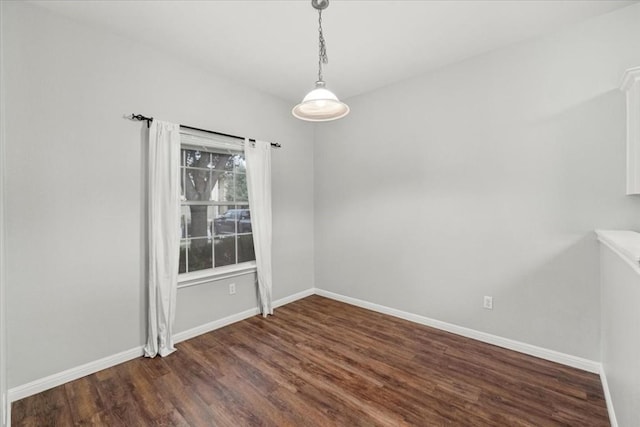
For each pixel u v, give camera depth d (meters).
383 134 3.38
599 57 2.13
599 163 2.15
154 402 1.91
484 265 2.70
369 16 2.15
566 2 2.00
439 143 2.95
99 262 2.29
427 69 2.97
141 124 2.50
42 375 2.03
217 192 3.12
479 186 2.71
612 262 1.71
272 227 3.63
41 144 2.02
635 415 1.21
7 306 1.89
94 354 2.26
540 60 2.37
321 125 4.02
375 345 2.67
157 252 2.51
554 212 2.34
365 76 3.12
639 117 1.84
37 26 2.00
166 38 2.43
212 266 3.08
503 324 2.61
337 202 3.86
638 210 2.02
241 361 2.41
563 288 2.31
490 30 2.31
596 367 2.19
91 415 1.80
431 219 3.03
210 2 2.00
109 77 2.32
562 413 1.79
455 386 2.06
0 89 1.72
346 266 3.80
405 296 3.26
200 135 2.91
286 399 1.94
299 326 3.10
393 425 1.70
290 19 2.19
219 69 2.97
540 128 2.38
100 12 2.09
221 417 1.78
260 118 3.46
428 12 2.11
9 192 1.90
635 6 2.01
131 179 2.45
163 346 2.51
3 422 1.60
